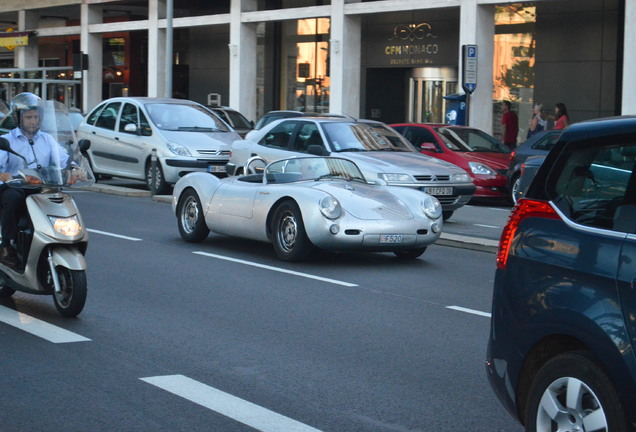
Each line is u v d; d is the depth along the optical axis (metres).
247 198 13.09
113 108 22.88
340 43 31.47
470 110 26.88
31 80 44.00
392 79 34.94
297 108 37.62
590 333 4.63
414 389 6.76
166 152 20.84
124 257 12.76
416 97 34.22
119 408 6.18
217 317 9.09
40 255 8.72
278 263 12.49
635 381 4.44
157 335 8.30
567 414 4.76
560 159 5.08
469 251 14.16
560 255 4.88
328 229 11.88
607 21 26.34
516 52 28.89
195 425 5.86
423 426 5.95
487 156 21.78
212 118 22.59
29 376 6.91
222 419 5.99
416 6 28.73
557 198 5.03
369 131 18.42
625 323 4.50
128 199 20.95
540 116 25.58
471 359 7.65
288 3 37.72
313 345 8.04
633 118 4.89
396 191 12.93
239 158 19.30
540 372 4.89
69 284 8.82
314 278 11.39
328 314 9.33
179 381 6.84
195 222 14.10
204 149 20.92
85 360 7.40
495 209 20.83
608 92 26.45
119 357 7.51
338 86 31.56
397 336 8.43
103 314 9.13
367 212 12.15
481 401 6.50
